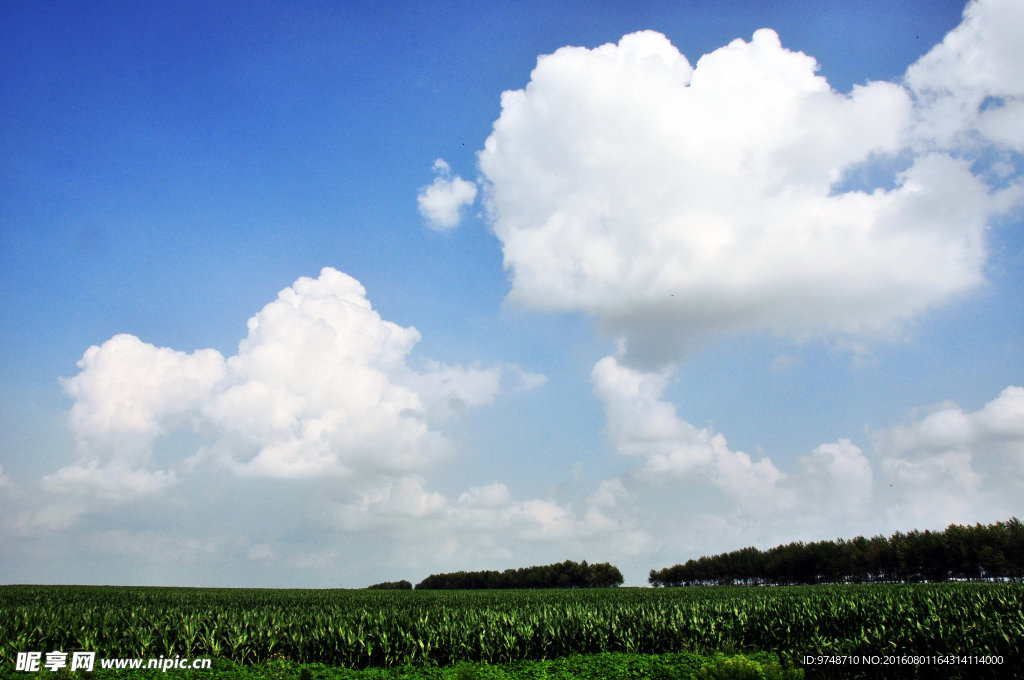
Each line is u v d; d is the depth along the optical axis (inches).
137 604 1325.0
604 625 913.5
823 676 740.0
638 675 739.4
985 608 791.1
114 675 684.1
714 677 684.7
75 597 1561.3
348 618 920.3
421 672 775.7
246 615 906.1
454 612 994.1
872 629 771.4
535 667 803.4
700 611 969.5
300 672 757.3
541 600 1595.7
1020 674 632.4
